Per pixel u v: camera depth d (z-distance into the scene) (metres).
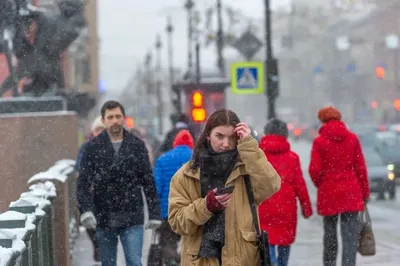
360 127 78.88
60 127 33.66
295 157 23.50
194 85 79.75
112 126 21.23
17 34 37.78
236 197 13.63
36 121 32.53
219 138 13.55
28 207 16.86
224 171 13.62
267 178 13.47
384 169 60.22
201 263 13.72
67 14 38.06
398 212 50.28
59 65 38.59
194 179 13.73
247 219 13.59
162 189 25.64
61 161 32.72
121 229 21.45
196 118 55.16
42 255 18.31
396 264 28.72
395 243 34.84
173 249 26.72
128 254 21.36
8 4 37.53
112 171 21.23
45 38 37.94
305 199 23.56
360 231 25.11
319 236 37.69
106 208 21.31
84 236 38.62
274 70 50.16
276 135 23.34
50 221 21.47
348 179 24.69
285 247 23.52
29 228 14.48
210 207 13.12
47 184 22.09
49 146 32.78
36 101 35.69
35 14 37.78
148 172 21.45
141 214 21.44
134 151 21.36
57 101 35.97
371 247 25.22
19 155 32.31
